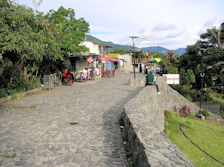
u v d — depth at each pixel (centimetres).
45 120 720
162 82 2177
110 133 589
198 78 3188
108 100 1094
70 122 693
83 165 410
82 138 551
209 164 1107
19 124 673
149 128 423
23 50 1056
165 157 281
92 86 1753
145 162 292
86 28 2292
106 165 411
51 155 452
